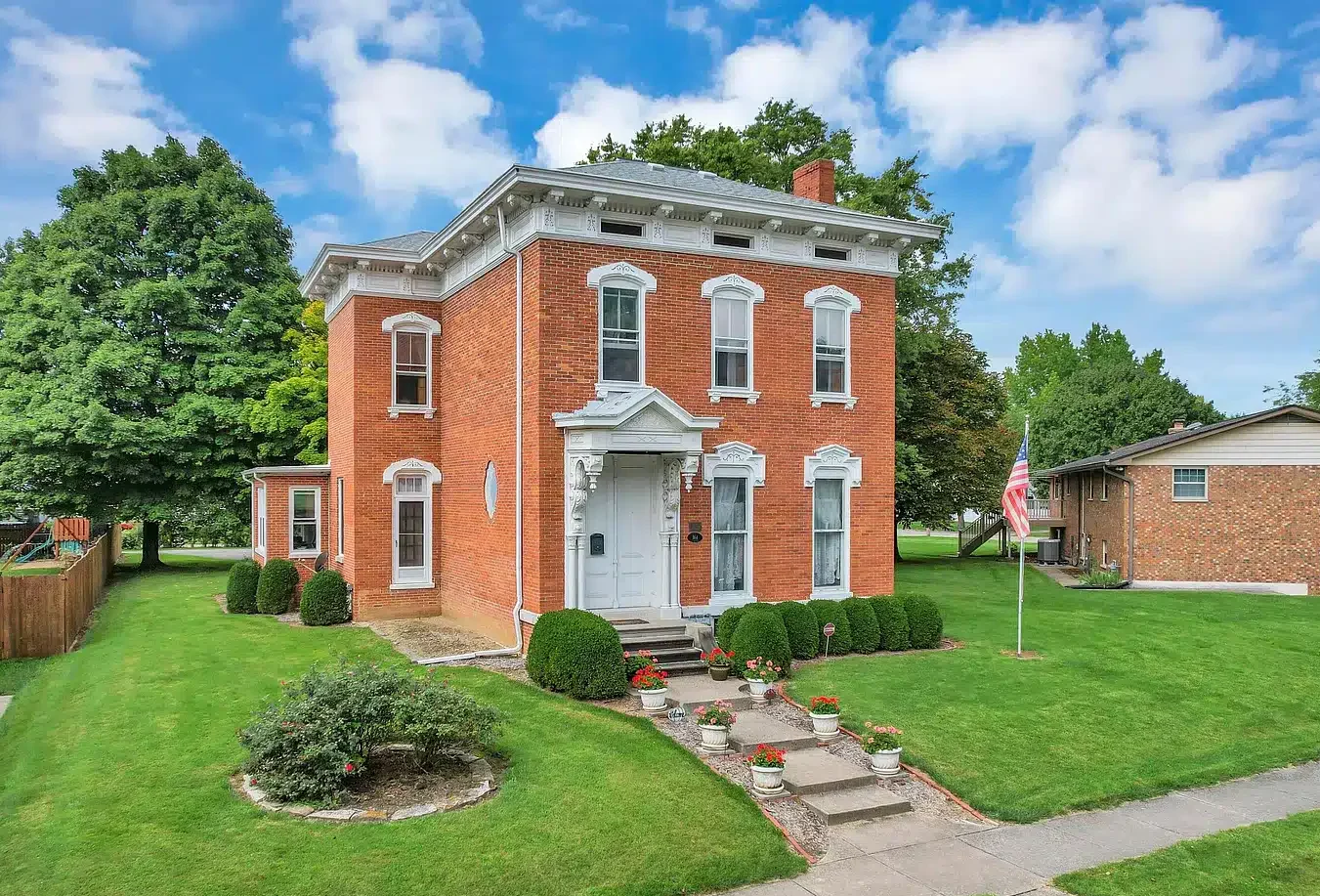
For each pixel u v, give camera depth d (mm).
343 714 9922
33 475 28625
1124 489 28500
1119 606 23531
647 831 9047
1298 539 26750
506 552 17047
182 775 10344
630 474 16656
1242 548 27109
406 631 18969
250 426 29781
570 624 14031
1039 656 17047
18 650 17797
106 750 11250
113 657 16844
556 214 15797
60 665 16969
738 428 17406
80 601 20438
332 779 9617
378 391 20719
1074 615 21891
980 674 15570
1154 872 8641
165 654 16688
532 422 15867
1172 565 27516
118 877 7852
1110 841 9422
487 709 10594
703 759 11234
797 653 16484
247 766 10219
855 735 12406
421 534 21203
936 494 35250
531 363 15914
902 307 34062
